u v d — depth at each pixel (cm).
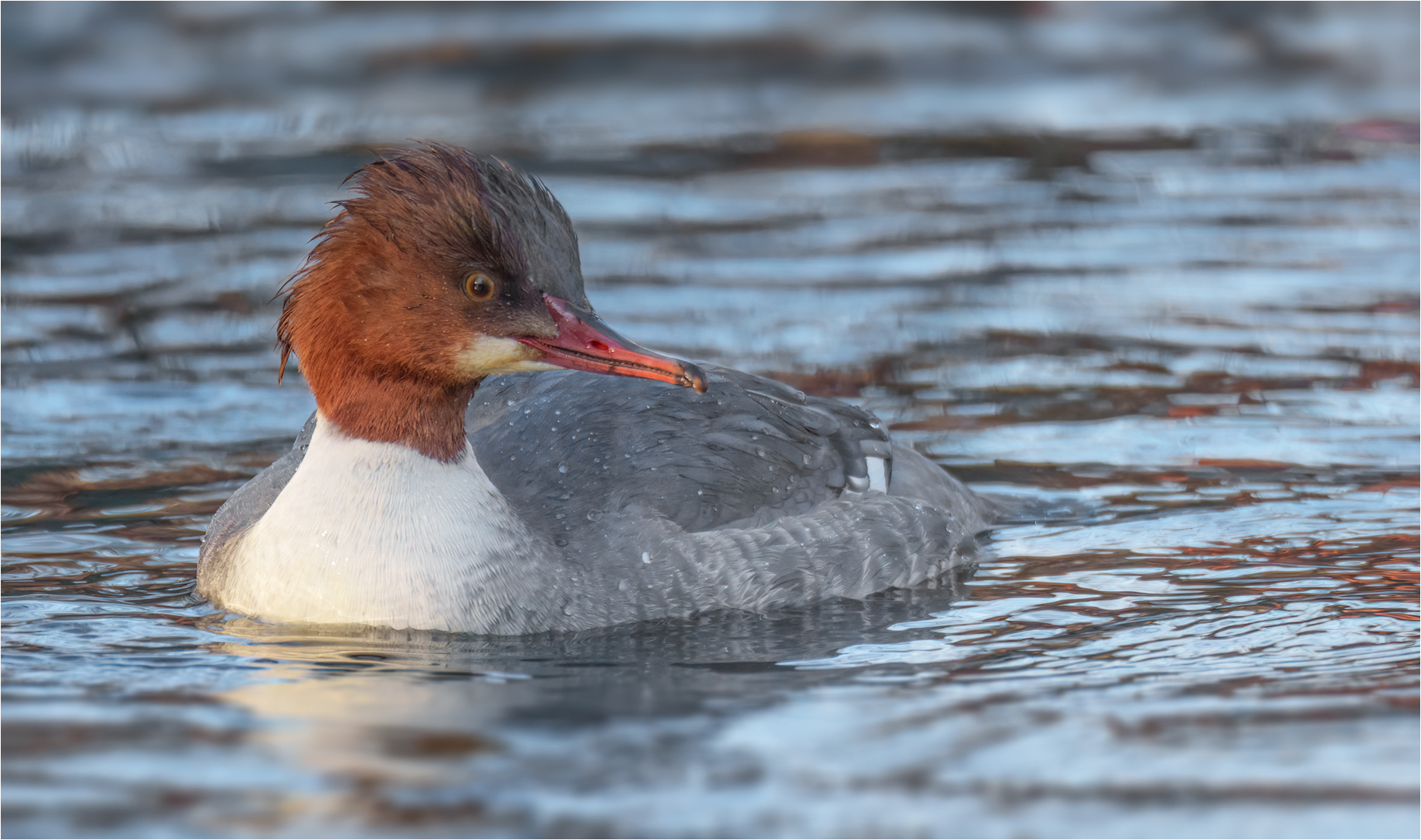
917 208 2105
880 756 707
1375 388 1417
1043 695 786
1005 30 3027
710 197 2172
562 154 2408
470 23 2961
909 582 1030
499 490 958
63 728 741
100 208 2088
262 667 832
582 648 878
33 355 1501
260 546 914
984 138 2519
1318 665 828
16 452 1245
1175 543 1080
